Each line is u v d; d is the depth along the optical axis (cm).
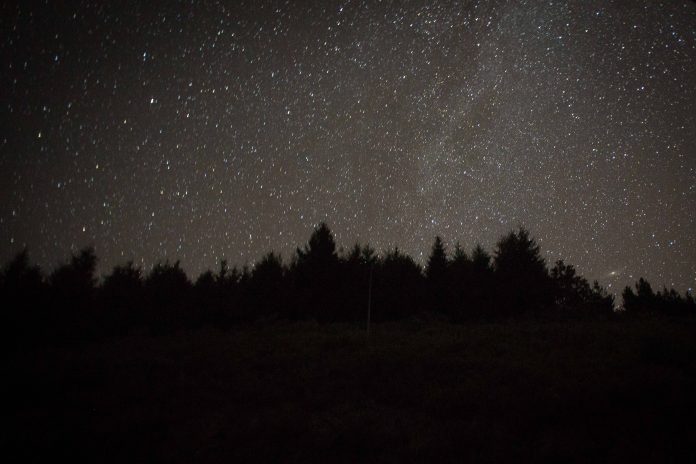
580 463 521
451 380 916
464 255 3005
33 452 588
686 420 620
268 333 1895
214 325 2611
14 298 2147
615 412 671
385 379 959
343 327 2114
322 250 2809
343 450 603
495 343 1306
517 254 2823
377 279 2752
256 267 2958
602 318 2103
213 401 842
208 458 586
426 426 684
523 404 711
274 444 624
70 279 2556
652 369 855
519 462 531
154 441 647
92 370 1065
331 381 959
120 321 2478
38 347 1725
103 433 658
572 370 889
